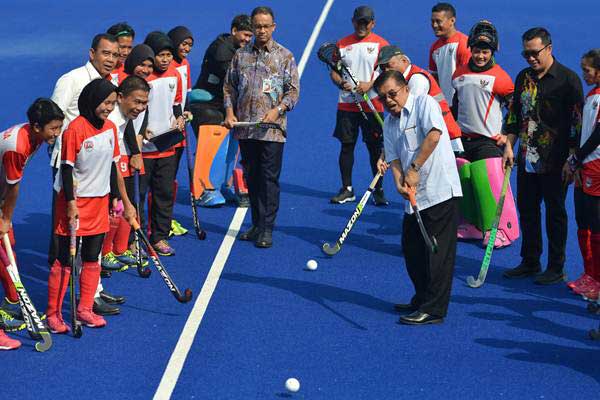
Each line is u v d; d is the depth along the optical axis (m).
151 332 8.98
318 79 18.78
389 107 8.89
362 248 11.20
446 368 8.30
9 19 23.95
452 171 8.95
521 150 10.09
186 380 8.08
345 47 12.60
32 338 8.85
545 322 9.24
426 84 10.62
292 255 10.98
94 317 9.07
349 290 10.00
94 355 8.53
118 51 9.70
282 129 10.99
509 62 19.41
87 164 8.70
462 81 11.15
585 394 7.87
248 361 8.41
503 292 9.98
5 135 8.41
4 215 8.56
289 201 12.84
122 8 25.05
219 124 12.80
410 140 8.88
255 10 10.89
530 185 10.12
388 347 8.69
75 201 8.65
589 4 24.86
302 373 8.20
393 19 23.38
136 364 8.36
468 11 24.12
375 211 12.48
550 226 10.12
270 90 11.01
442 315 9.14
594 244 9.60
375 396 7.83
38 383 8.03
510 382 8.06
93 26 22.92
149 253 9.33
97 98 8.60
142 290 9.98
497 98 11.10
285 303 9.66
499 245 11.19
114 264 10.43
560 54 19.91
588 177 9.43
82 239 8.93
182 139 10.75
